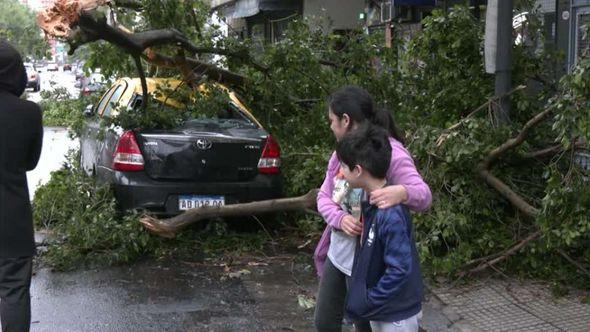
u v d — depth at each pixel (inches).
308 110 320.2
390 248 116.0
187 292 223.9
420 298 121.4
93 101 362.3
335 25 597.9
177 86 295.7
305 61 307.7
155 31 266.4
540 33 282.5
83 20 231.1
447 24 271.7
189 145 265.7
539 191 244.5
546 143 251.8
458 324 193.3
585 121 181.9
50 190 294.5
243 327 193.9
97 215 254.5
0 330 177.9
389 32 400.2
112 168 270.2
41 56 283.7
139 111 277.0
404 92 301.0
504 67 250.7
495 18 249.1
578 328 186.9
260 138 278.7
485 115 270.4
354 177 121.2
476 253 230.8
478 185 238.5
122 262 255.0
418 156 236.4
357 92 135.5
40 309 206.1
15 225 162.7
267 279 238.1
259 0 676.1
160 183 264.7
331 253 140.6
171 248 269.4
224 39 304.2
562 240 201.0
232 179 272.5
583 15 309.6
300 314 204.8
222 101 287.9
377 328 121.9
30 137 165.2
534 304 205.0
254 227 297.0
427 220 227.0
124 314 203.0
